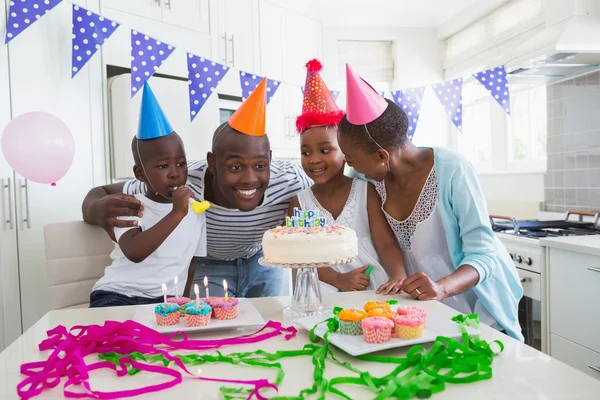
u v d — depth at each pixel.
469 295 1.59
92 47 1.87
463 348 0.86
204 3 3.13
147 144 1.61
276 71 3.76
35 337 1.07
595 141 2.57
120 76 2.63
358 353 0.87
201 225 1.81
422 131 4.52
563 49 2.12
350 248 1.23
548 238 2.08
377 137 1.41
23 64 2.29
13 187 2.26
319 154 1.64
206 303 1.15
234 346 0.99
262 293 2.29
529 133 3.52
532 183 3.17
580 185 2.72
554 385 0.77
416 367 0.81
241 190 1.66
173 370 0.84
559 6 2.24
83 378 0.82
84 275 1.92
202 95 1.96
